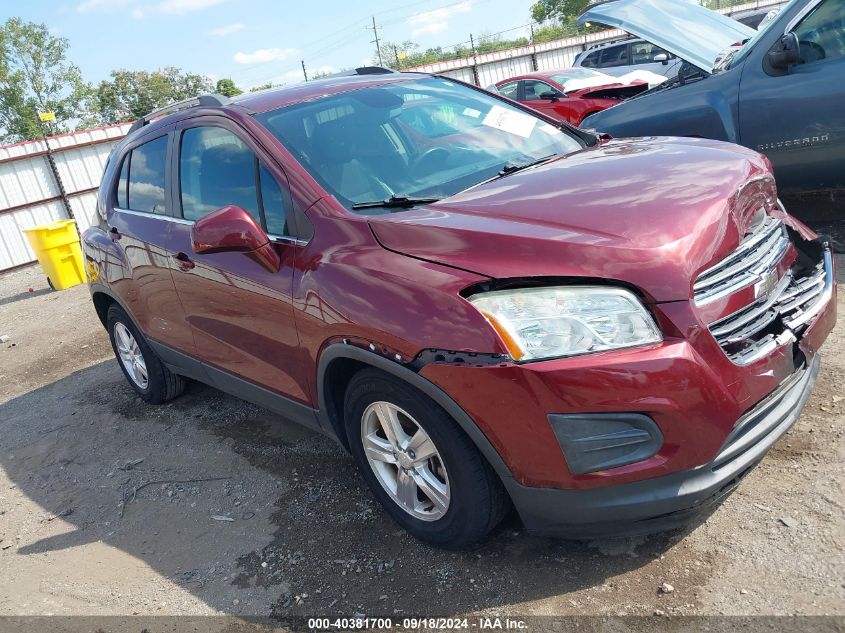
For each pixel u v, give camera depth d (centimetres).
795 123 495
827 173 502
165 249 391
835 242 510
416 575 277
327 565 295
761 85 505
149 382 497
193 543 334
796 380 258
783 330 255
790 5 505
